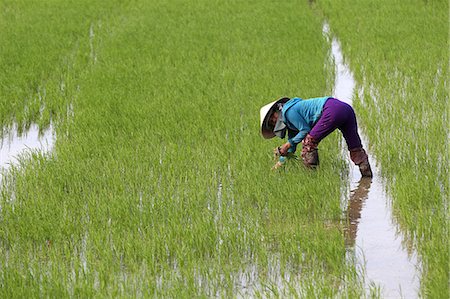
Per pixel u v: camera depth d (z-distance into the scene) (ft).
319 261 27.48
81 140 40.81
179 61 58.65
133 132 42.60
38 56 61.05
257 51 61.31
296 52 60.34
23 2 88.38
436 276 24.85
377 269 27.50
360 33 66.49
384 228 31.04
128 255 27.89
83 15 79.30
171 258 28.25
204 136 42.09
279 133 35.50
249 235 29.19
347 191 35.01
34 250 29.01
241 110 46.26
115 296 25.02
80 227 30.73
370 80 53.11
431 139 39.47
